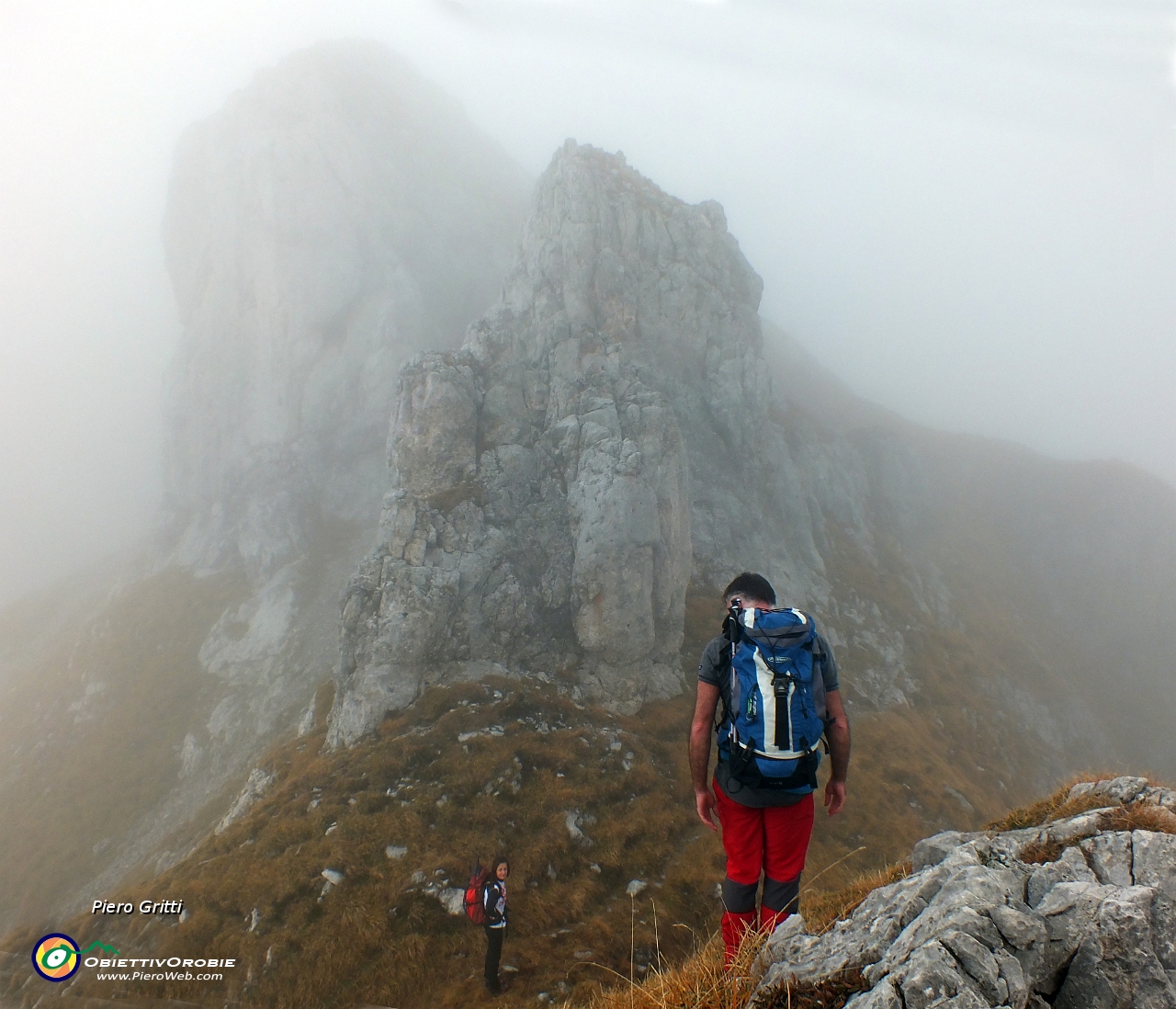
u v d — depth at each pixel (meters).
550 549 36.56
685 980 4.75
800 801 4.62
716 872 22.88
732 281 64.94
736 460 59.34
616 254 55.19
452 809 23.34
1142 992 3.02
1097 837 4.18
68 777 48.12
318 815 23.03
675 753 30.59
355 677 30.55
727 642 4.73
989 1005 2.92
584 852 23.27
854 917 4.03
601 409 40.88
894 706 47.97
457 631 32.25
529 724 29.05
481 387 40.81
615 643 34.22
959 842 5.07
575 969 17.05
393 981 16.89
